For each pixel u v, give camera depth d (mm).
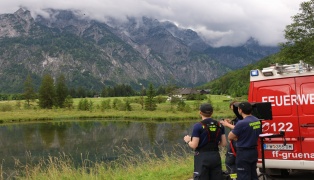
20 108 115438
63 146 35094
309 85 8547
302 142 8547
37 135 45688
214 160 6391
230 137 7125
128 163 15680
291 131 8703
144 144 34562
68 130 52344
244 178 6984
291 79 8812
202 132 6422
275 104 8984
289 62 27938
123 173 12336
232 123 8156
